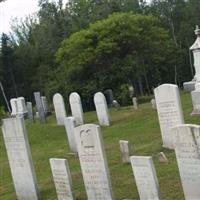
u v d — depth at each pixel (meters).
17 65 63.12
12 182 17.78
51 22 66.06
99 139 12.67
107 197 12.83
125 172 14.98
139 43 45.00
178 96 16.36
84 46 43.88
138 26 44.88
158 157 15.66
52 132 26.94
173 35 62.44
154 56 47.50
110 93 38.94
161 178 13.56
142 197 12.18
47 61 62.62
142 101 40.16
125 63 43.19
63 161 13.37
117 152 18.22
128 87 41.25
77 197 13.68
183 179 11.41
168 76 60.31
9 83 63.25
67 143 23.25
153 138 19.66
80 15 64.81
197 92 21.39
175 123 16.47
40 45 64.00
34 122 31.84
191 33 63.12
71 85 43.88
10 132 14.95
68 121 20.11
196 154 10.94
